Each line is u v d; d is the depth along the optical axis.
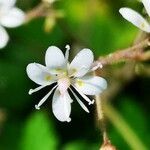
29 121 0.07
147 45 0.06
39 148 0.07
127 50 0.06
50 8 0.07
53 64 0.06
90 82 0.06
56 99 0.06
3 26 0.07
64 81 0.06
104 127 0.06
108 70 0.07
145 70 0.07
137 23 0.06
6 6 0.07
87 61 0.06
